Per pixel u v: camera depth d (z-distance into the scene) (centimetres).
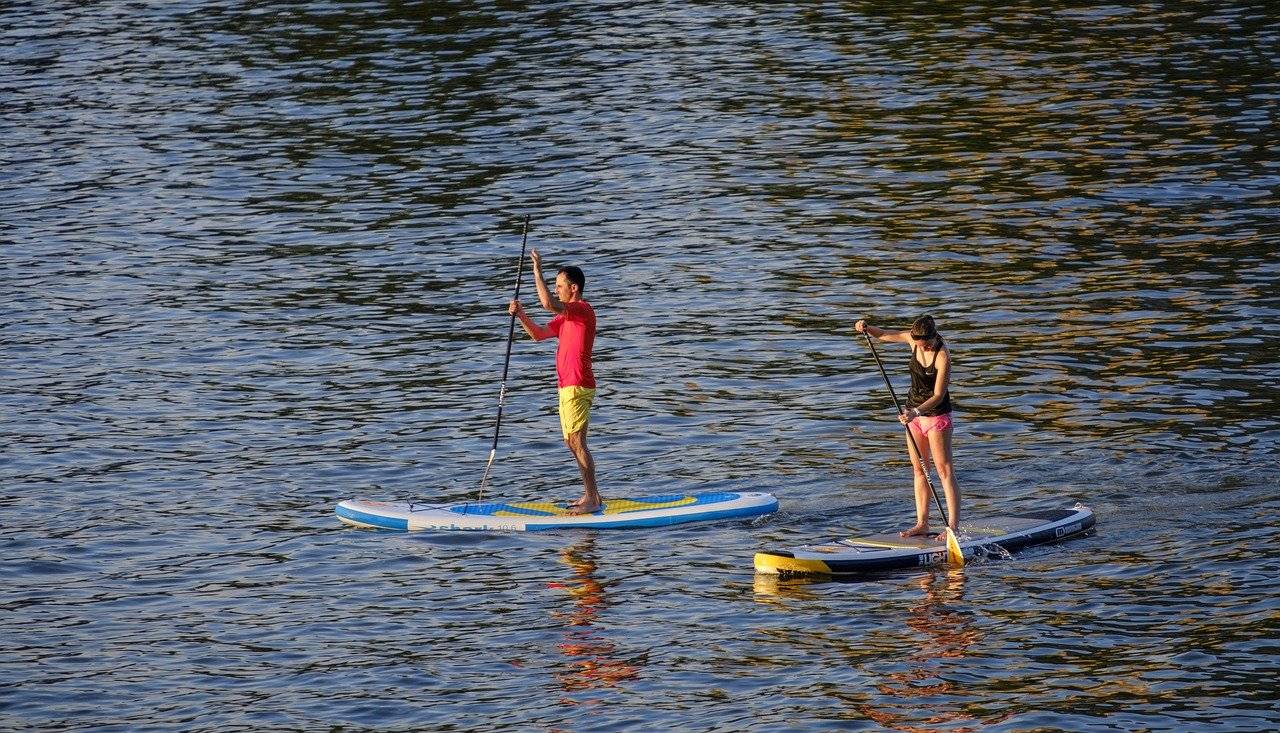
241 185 10225
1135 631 4144
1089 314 7206
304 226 9338
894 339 4903
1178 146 9906
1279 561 4547
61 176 10500
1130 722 3653
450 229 9188
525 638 4269
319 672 4084
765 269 8231
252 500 5428
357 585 4678
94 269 8575
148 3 16000
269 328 7550
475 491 5516
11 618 4450
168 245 9025
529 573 4747
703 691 3906
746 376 6706
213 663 4150
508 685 3981
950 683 3891
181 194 10050
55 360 7075
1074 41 12738
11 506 5353
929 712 3744
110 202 9912
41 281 8356
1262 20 12912
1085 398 6172
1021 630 4188
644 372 6806
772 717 3747
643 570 4750
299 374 6881
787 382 6619
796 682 3938
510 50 13538
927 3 14362
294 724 3797
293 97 12312
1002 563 4684
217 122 11706
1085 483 5322
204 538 5078
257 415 6356
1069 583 4494
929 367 4806
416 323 7600
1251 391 6112
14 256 8831
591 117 11475
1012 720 3681
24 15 15650
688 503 5241
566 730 3725
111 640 4303
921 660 4031
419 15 14888
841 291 7812
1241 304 7181
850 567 4653
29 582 4712
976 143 10312
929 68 12244
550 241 8881
